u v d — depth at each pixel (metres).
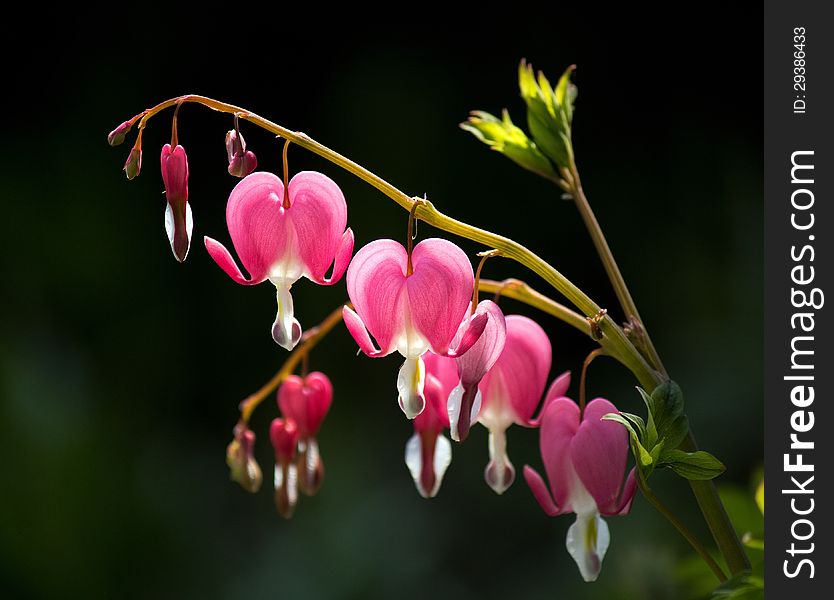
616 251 11.45
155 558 9.85
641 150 11.83
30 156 11.86
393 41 12.34
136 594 9.67
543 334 3.36
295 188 3.03
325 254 3.00
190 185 11.98
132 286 11.51
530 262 3.04
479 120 3.77
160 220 11.82
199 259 11.70
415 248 2.96
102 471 10.11
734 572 3.14
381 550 9.71
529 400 3.34
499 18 12.27
